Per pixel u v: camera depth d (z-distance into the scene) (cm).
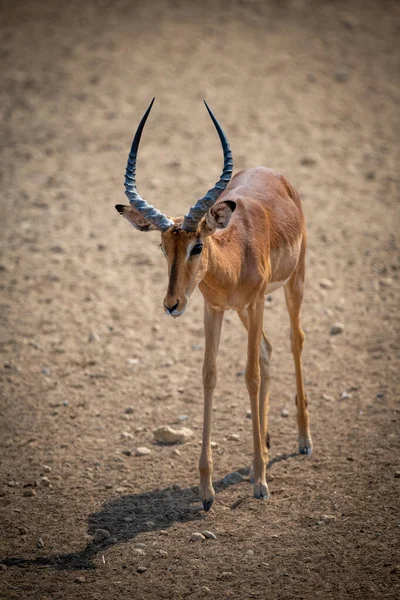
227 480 2709
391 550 2258
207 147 5662
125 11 7900
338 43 7206
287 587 2125
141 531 2447
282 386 3341
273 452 2895
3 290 4119
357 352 3550
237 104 6250
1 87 6550
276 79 6612
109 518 2530
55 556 2334
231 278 2498
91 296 4081
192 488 2694
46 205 4997
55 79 6662
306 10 7862
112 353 3628
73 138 5844
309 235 4600
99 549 2358
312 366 3469
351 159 5503
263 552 2294
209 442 2564
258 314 2609
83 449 2962
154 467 2836
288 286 2917
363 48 7131
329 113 6125
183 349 3672
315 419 3091
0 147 5741
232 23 7606
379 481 2633
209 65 6838
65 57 7006
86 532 2455
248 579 2170
